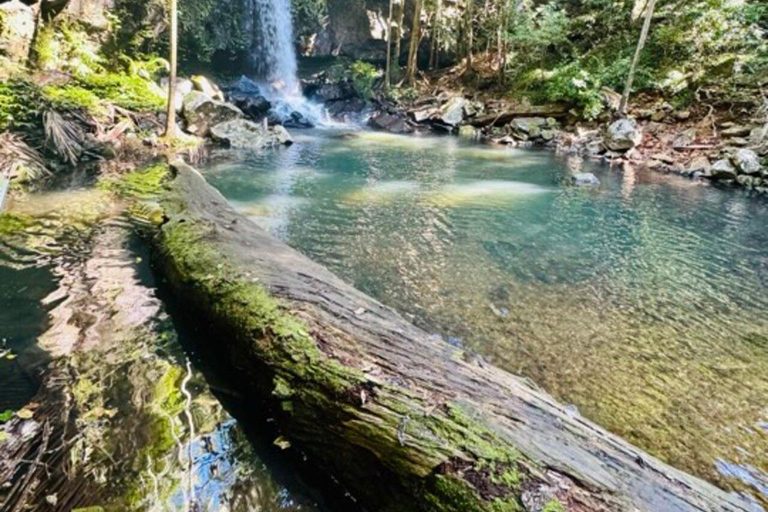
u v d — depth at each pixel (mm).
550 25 13266
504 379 2105
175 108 9602
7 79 7004
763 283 4254
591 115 11406
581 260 4684
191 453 2020
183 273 3129
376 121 14328
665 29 11453
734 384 2754
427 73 17688
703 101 10055
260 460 2018
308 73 16906
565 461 1603
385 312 2572
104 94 9016
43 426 2086
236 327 2504
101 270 3684
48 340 2750
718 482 2037
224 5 13805
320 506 1833
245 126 10219
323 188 7016
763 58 9672
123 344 2760
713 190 7652
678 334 3309
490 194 7090
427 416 1774
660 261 4730
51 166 6555
